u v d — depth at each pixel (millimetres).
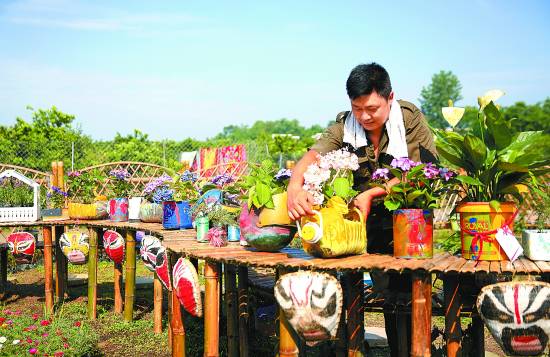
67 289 8773
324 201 3393
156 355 5629
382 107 3533
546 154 3277
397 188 3309
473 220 3264
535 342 2850
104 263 11305
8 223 7289
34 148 15766
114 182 8680
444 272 2971
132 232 6770
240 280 4773
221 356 5211
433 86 82688
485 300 2902
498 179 3393
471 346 4234
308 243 3348
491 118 3287
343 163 3326
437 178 3275
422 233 3244
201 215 4688
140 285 9156
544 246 3225
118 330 6578
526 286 2822
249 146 16859
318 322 3043
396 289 3965
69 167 15836
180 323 4527
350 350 3766
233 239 4730
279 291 3125
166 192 5871
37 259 11172
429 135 3750
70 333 5680
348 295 3756
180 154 19281
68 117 19891
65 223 7273
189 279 3887
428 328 3064
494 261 3217
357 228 3463
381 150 3773
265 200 3734
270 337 5453
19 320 6137
